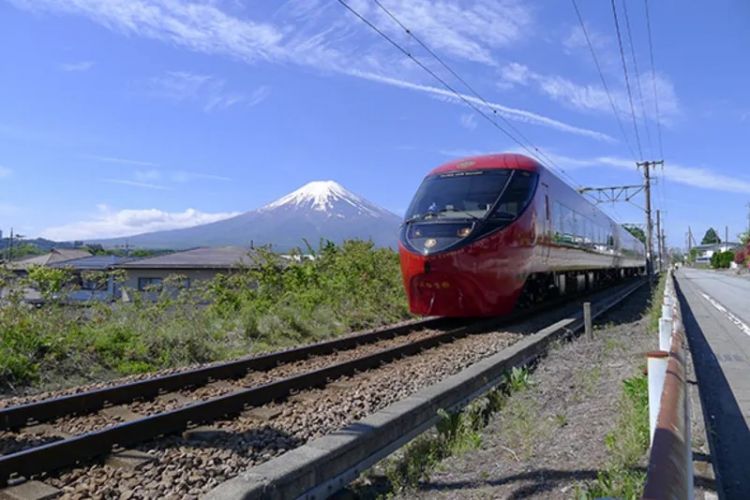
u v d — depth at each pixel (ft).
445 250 38.29
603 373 25.57
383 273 62.64
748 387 24.75
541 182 45.16
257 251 56.85
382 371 28.60
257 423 19.54
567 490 13.09
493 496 13.20
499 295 40.01
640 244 140.46
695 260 484.33
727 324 50.16
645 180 138.82
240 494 10.62
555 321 46.09
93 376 27.94
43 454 14.93
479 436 17.31
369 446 14.51
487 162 43.93
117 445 16.60
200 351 33.73
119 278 41.55
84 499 13.61
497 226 39.60
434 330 43.16
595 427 17.30
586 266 65.62
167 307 40.37
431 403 17.72
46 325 30.66
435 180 43.80
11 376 25.43
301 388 24.25
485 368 22.35
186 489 14.25
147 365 30.17
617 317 51.70
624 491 11.81
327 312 47.70
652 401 13.47
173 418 18.31
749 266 250.98
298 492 11.98
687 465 7.73
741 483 14.62
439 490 13.87
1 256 36.14
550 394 22.17
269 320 41.55
